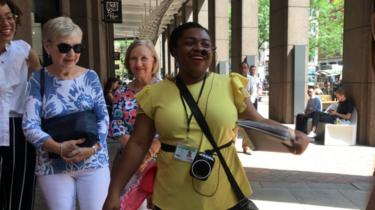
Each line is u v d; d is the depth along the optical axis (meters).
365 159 8.34
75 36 3.13
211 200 2.34
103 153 3.21
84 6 12.03
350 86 10.52
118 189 2.46
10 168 3.45
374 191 1.38
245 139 2.49
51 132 3.05
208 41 2.40
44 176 3.10
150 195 2.59
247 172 7.26
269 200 5.72
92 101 3.20
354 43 10.28
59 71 3.15
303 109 13.91
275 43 14.86
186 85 2.41
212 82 2.42
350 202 5.62
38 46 9.45
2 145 3.36
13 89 3.41
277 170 7.42
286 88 14.09
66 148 2.98
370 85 9.82
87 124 3.08
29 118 3.05
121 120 3.44
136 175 2.95
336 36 36.84
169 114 2.35
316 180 6.74
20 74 3.45
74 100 3.13
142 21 42.88
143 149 2.52
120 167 2.48
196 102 2.36
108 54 19.94
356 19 10.17
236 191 2.41
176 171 2.36
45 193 3.13
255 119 2.50
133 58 3.49
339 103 10.56
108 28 20.56
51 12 10.23
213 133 2.34
